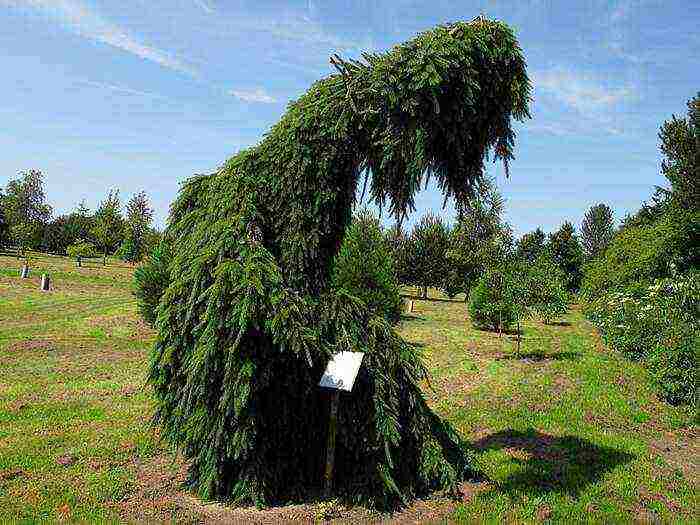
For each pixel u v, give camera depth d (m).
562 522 5.00
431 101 4.70
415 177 5.10
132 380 10.48
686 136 22.03
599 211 77.25
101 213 50.31
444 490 5.53
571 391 10.87
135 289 15.20
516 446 7.28
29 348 13.30
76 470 5.96
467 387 11.17
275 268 4.77
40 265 40.38
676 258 18.84
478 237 25.56
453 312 29.70
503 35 4.93
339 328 5.29
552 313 16.16
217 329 4.55
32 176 55.03
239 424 4.73
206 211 5.27
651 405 9.97
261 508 5.07
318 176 5.01
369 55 5.00
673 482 6.15
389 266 14.30
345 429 5.30
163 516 4.89
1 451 6.49
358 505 5.23
